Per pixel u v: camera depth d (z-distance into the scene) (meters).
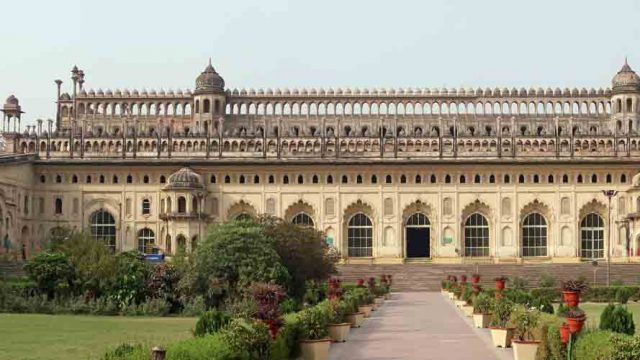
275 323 31.83
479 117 118.50
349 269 100.12
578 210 110.50
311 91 119.38
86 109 120.94
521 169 111.12
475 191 111.31
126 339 41.41
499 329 39.47
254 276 62.03
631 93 115.12
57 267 64.56
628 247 106.94
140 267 63.94
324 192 111.81
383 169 111.81
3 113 118.19
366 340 42.97
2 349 37.44
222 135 112.81
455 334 45.62
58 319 54.34
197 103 117.25
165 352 22.81
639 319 52.78
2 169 102.31
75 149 113.12
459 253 110.62
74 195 112.06
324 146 112.31
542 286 83.44
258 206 111.81
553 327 30.66
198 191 108.50
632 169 110.25
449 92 119.06
